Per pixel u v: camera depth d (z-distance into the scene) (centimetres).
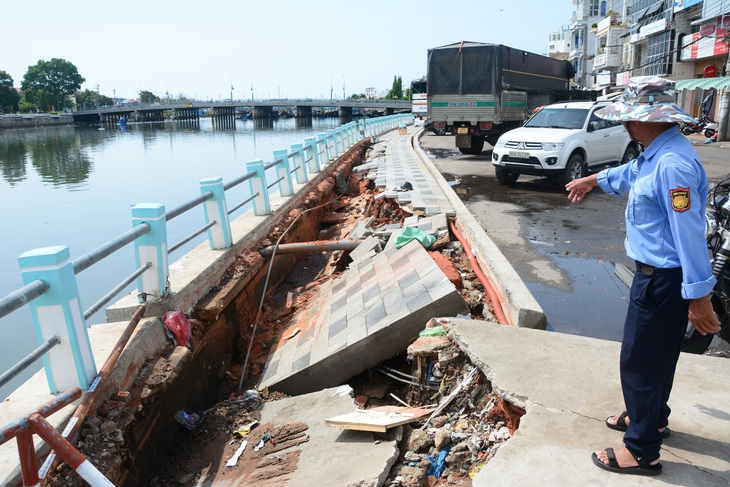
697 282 260
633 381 293
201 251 789
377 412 479
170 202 2422
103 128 10306
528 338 471
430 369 520
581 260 820
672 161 268
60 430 385
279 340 767
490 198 1298
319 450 449
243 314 792
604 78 5241
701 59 3481
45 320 410
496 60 1986
